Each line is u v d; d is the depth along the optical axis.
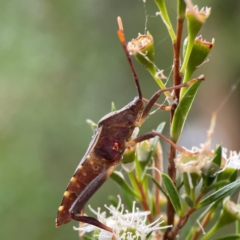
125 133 0.23
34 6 0.46
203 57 0.22
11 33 0.45
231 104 0.39
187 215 0.22
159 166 0.23
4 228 0.38
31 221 0.38
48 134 0.43
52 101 0.44
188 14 0.22
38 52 0.45
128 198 0.23
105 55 0.44
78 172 0.23
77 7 0.45
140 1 0.42
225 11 0.40
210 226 0.31
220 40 0.40
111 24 0.44
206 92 0.40
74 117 0.44
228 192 0.22
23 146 0.42
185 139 0.33
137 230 0.22
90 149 0.23
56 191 0.40
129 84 0.43
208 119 0.38
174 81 0.22
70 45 0.45
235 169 0.22
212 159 0.22
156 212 0.23
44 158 0.42
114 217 0.22
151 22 0.41
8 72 0.44
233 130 0.38
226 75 0.40
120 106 0.43
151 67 0.22
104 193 0.39
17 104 0.44
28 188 0.40
